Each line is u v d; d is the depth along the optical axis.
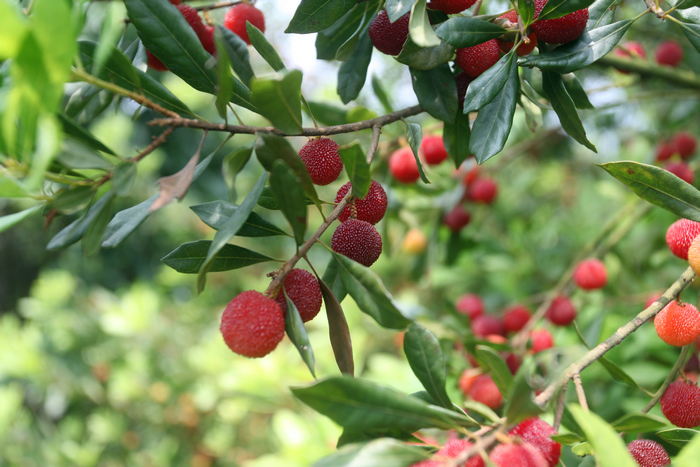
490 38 0.35
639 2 0.70
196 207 0.35
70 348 1.14
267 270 1.27
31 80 0.27
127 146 1.27
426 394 0.34
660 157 0.72
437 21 0.38
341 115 0.53
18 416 1.02
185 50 0.34
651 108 0.89
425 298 1.03
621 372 0.35
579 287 0.58
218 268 0.35
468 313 0.67
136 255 1.90
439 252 0.78
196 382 1.01
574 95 0.39
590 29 0.37
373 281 0.31
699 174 0.61
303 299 0.32
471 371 0.51
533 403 0.28
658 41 0.73
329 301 0.33
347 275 0.32
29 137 0.28
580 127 0.37
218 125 0.31
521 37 0.36
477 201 0.73
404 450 0.29
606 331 0.65
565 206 0.99
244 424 1.07
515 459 0.29
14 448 0.95
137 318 1.04
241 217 0.31
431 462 0.29
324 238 0.89
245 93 0.35
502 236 0.98
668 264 0.71
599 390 0.63
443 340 0.52
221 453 1.01
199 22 0.40
